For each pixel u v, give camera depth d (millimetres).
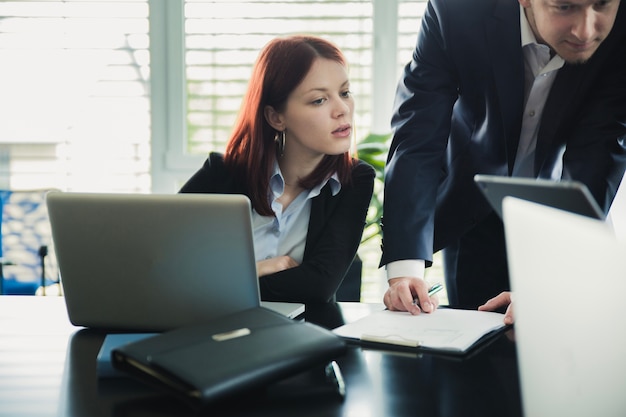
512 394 994
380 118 3275
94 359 1175
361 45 3244
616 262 527
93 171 3334
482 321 1342
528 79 1644
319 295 1641
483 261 1912
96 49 3273
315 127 1768
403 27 3232
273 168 1832
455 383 1040
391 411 939
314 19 3238
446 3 1644
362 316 1454
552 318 628
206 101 3309
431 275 3330
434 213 1719
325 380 1047
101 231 1260
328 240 1754
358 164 1908
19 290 3047
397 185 1644
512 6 1577
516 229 692
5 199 3037
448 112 1720
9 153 3301
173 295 1265
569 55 1425
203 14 3246
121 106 3309
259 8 3240
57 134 3303
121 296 1294
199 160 3322
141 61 3285
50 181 3326
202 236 1215
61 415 938
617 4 1377
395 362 1135
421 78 1718
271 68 1789
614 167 1610
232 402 971
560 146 1684
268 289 1632
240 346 999
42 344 1269
